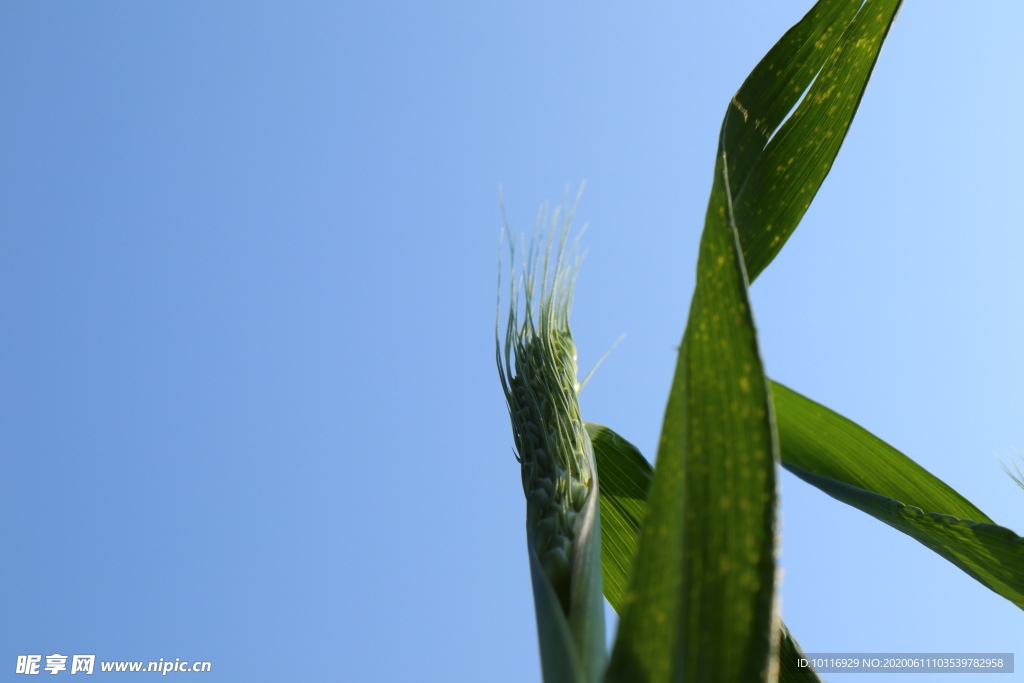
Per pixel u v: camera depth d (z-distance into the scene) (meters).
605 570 0.44
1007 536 0.38
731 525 0.29
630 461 0.45
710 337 0.30
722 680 0.27
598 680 0.32
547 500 0.35
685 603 0.29
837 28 0.38
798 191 0.39
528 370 0.39
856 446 0.42
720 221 0.30
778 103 0.39
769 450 0.29
